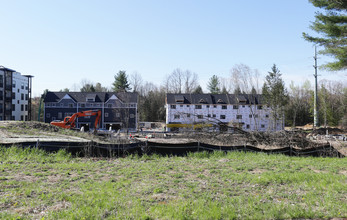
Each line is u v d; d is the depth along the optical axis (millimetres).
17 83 59875
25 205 6332
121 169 10766
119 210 6027
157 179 9195
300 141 20562
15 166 10562
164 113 82188
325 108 51781
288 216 5883
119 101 62312
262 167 11547
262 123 62969
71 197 6836
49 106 62594
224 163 12453
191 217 5668
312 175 9750
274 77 51875
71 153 14383
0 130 19156
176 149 15508
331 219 5781
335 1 16578
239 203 6699
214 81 94562
